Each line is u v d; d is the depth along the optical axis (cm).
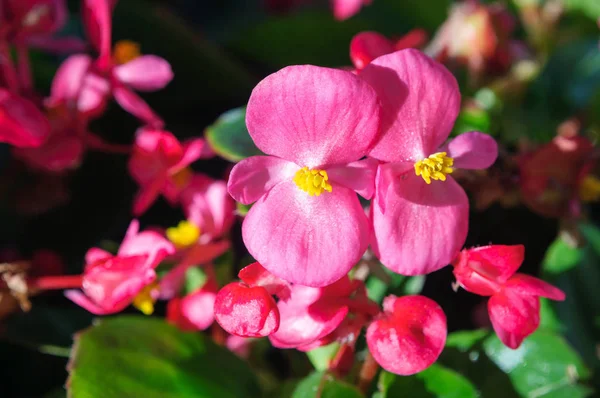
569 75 25
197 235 19
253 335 16
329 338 17
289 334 16
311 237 16
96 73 20
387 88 16
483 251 16
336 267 16
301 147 16
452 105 16
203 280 20
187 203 20
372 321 16
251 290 16
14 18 20
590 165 20
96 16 20
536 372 19
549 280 20
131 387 18
